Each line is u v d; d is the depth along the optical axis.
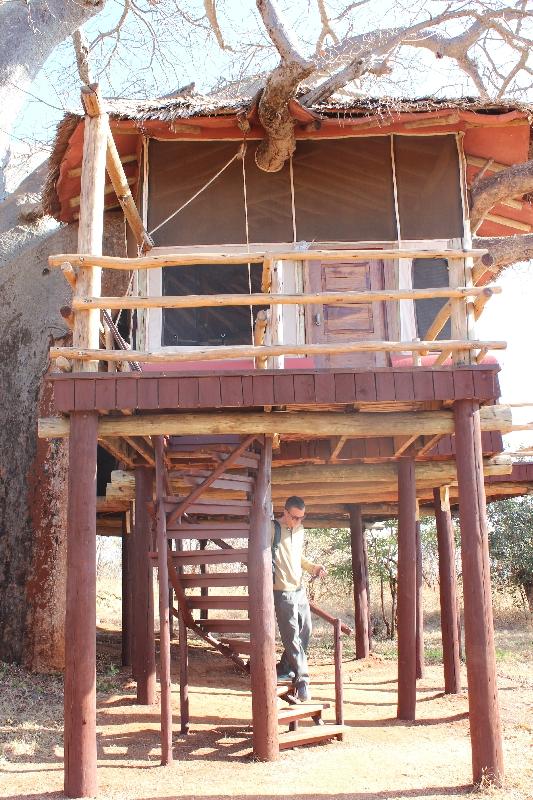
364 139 9.92
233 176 9.86
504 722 8.73
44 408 12.56
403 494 9.06
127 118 9.12
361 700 10.25
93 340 6.64
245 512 7.57
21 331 13.52
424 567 24.14
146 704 9.27
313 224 9.80
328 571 22.31
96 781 5.86
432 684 11.84
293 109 8.98
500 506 22.39
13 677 10.77
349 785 5.96
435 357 9.55
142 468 9.40
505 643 16.72
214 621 8.08
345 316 9.68
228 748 7.31
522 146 10.18
